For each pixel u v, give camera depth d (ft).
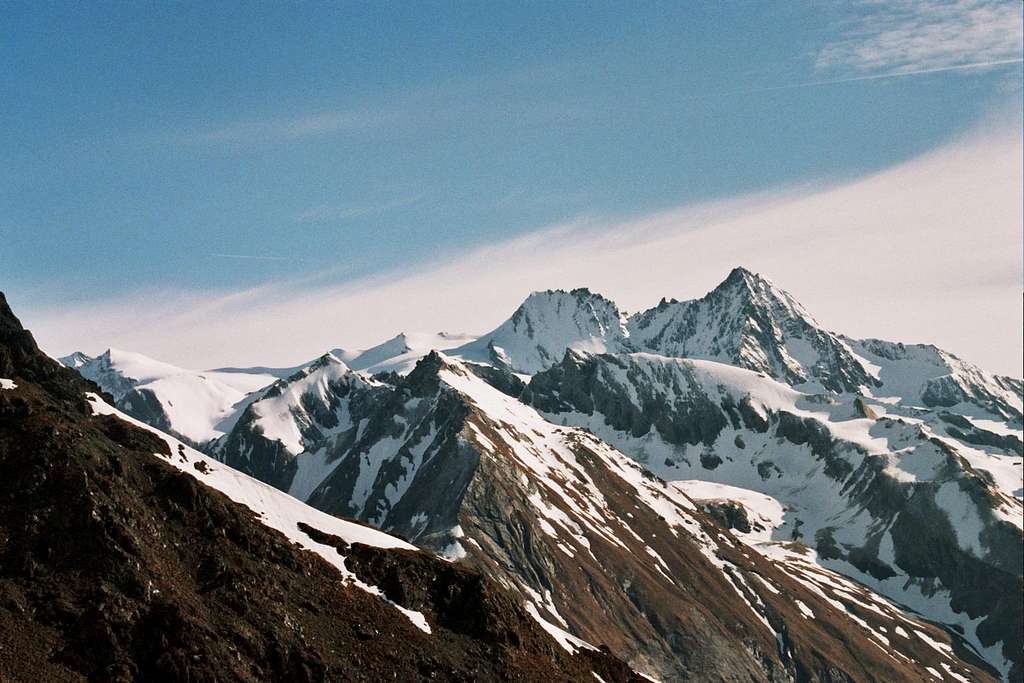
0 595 312.29
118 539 342.85
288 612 366.22
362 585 407.23
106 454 373.40
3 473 343.46
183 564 360.48
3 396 371.76
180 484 385.09
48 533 334.24
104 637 315.99
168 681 317.42
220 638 337.11
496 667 404.77
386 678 365.20
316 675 348.79
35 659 301.22
